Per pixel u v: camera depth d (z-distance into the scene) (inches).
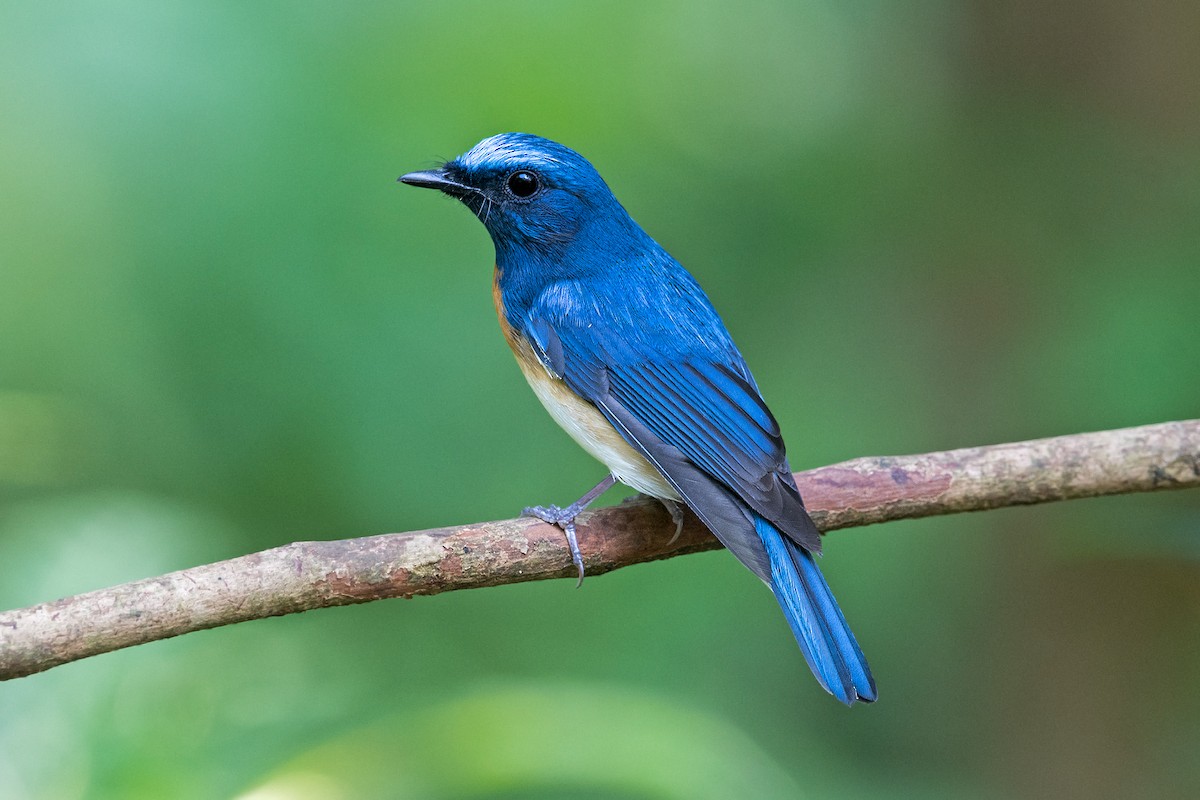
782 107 534.9
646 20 515.5
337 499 463.5
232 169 454.0
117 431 465.7
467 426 469.4
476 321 473.4
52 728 301.7
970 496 332.2
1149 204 471.5
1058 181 499.5
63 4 444.1
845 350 507.8
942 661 490.3
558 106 491.8
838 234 518.6
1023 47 515.5
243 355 460.4
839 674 301.0
